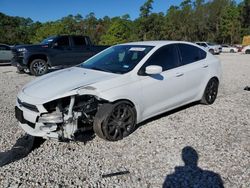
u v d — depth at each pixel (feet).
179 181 11.46
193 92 19.83
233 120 18.45
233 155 13.57
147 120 18.20
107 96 14.42
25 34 269.23
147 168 12.45
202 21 252.42
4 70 48.06
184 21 256.32
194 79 19.54
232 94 26.13
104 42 215.72
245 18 260.01
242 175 11.87
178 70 18.31
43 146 14.58
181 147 14.39
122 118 15.21
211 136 15.79
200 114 19.57
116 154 13.71
